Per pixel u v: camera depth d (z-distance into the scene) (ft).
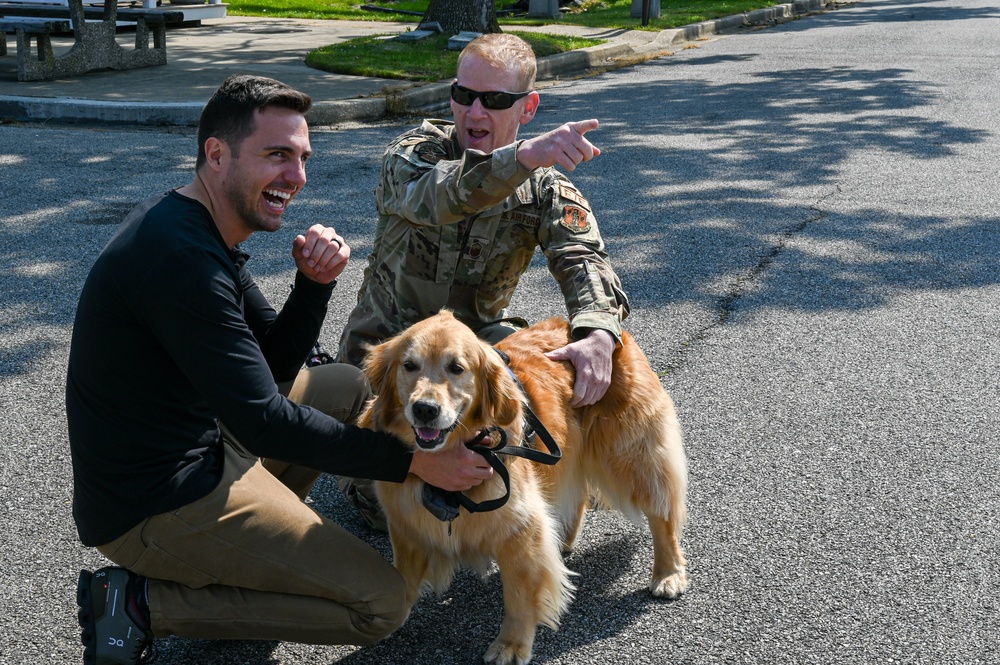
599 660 9.17
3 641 9.12
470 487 8.84
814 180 26.03
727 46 54.39
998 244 21.21
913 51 51.42
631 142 29.94
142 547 8.10
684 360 15.65
